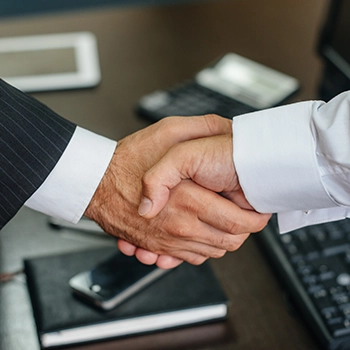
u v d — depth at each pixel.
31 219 0.90
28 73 1.27
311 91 1.22
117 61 1.33
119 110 1.18
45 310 0.71
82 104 1.20
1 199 0.76
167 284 0.76
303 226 0.76
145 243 0.79
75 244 0.86
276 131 0.69
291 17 1.51
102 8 1.55
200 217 0.75
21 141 0.75
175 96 1.17
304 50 1.37
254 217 0.75
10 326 0.72
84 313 0.71
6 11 2.93
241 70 1.25
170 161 0.72
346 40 1.08
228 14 1.52
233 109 1.12
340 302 0.72
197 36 1.43
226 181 0.73
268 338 0.72
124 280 0.74
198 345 0.71
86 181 0.78
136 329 0.72
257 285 0.79
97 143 0.79
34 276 0.76
